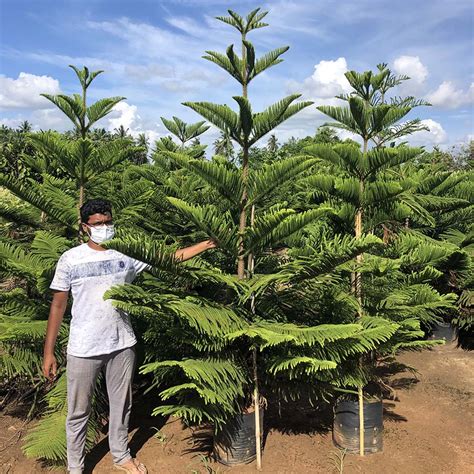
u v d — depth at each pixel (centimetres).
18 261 338
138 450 306
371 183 298
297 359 239
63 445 279
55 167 421
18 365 306
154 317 269
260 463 284
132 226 414
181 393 267
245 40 269
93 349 252
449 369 469
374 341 285
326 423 342
